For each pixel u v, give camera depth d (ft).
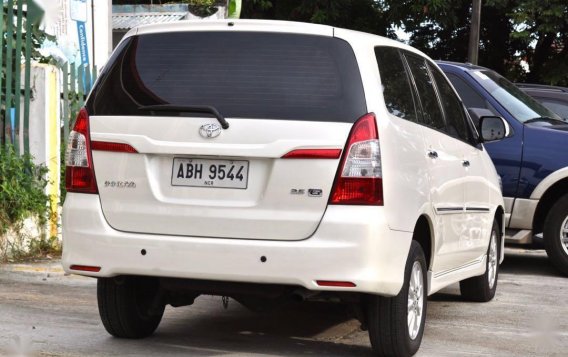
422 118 24.35
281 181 20.52
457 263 26.91
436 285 24.84
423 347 24.09
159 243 20.93
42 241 37.55
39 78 38.24
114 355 21.98
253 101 21.01
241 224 20.61
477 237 28.91
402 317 21.67
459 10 111.86
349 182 20.36
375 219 20.33
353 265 20.20
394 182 21.07
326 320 27.17
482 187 29.25
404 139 22.12
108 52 58.03
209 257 20.65
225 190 20.81
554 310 30.45
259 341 24.11
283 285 20.94
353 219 20.24
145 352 22.41
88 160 21.77
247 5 109.09
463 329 26.84
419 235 24.03
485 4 102.01
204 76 21.48
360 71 21.21
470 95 39.19
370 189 20.40
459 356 23.21
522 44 113.50
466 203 27.27
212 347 23.24
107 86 22.24
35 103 38.22
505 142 38.40
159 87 21.61
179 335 24.56
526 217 38.09
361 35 22.26
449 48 115.85
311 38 21.45
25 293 29.66
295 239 20.42
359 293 21.26
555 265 38.40
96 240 21.44
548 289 34.91
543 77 109.50
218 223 20.74
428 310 29.84
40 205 37.27
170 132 21.17
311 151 20.45
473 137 29.50
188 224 20.90
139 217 21.25
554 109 49.90
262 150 20.59
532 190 37.93
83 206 21.67
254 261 20.42
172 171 21.17
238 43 21.63
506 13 101.96
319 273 20.22
